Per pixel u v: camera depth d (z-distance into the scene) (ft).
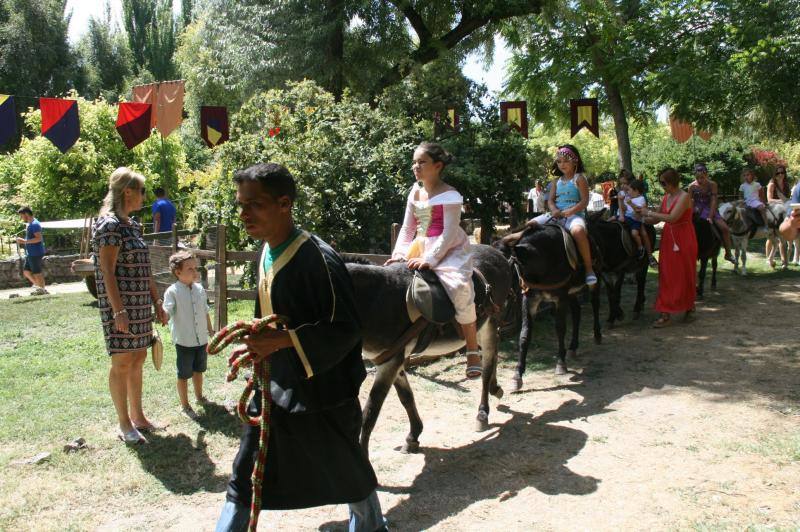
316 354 8.42
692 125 54.95
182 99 29.63
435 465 14.79
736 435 15.97
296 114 32.07
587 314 31.30
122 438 15.98
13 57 107.24
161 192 44.65
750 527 11.64
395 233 24.40
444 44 49.83
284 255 8.77
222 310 25.31
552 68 56.59
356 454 9.18
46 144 68.23
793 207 12.25
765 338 25.17
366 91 48.91
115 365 15.38
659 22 52.60
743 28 48.93
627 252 27.91
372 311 13.05
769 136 58.18
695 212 33.63
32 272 43.65
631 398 19.08
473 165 32.30
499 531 11.91
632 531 11.75
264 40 47.16
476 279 15.66
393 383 14.98
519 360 20.66
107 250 14.71
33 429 16.65
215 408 18.19
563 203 22.38
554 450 15.48
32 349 25.26
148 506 12.92
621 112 55.16
